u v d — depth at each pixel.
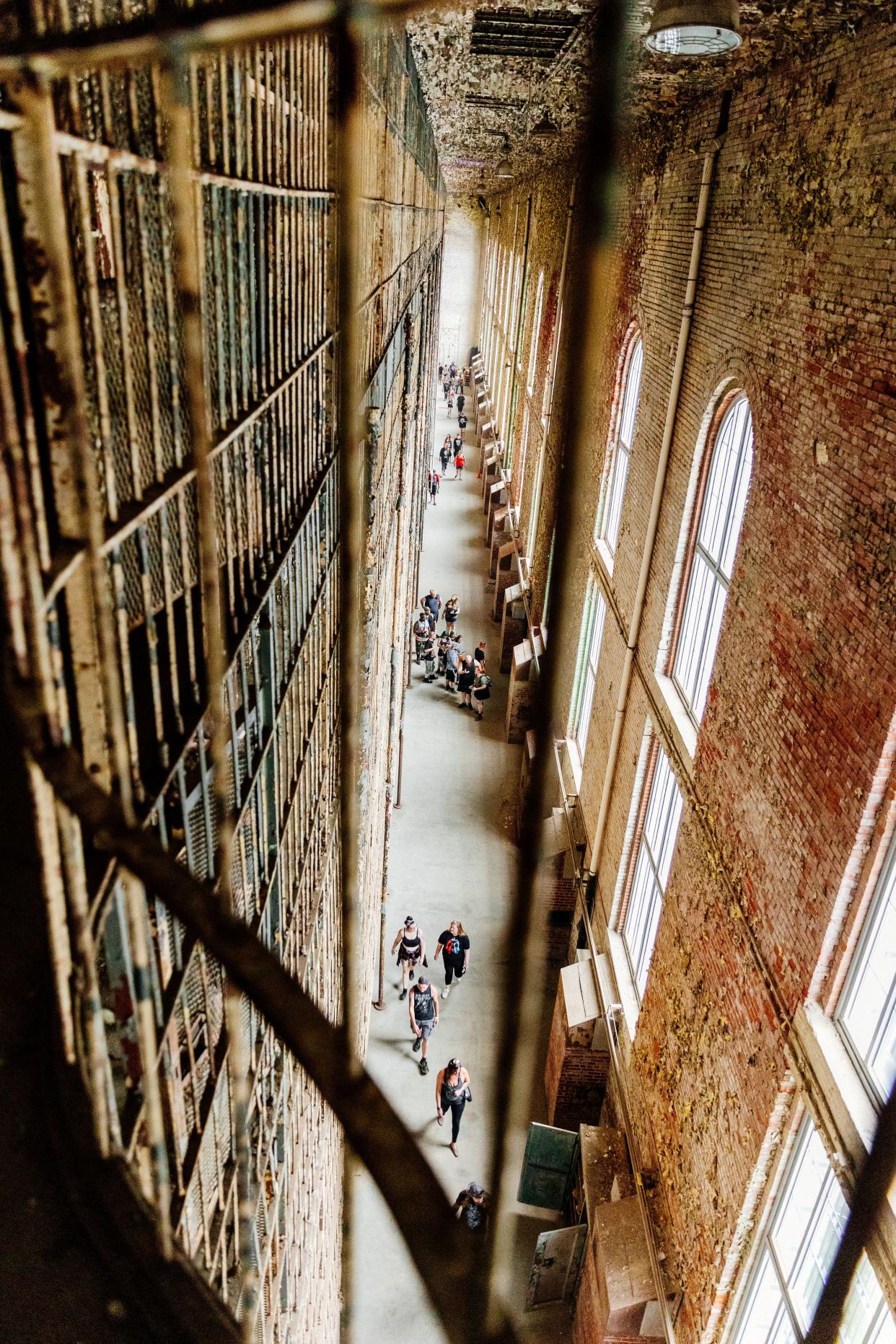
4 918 1.80
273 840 4.25
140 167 2.25
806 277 5.89
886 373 4.80
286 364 4.19
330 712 6.19
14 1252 1.84
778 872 5.86
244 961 1.07
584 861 11.73
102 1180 1.88
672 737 8.55
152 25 1.39
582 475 0.80
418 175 14.21
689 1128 7.16
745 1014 6.22
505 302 31.56
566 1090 10.42
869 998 4.93
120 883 2.27
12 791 1.69
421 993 11.12
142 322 2.42
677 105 8.78
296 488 4.62
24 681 1.58
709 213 8.14
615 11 0.69
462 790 16.50
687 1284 6.91
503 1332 0.79
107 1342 1.84
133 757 2.26
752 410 6.79
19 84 1.38
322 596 5.53
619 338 12.32
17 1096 1.84
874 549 4.87
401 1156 0.87
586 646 13.88
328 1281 7.61
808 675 5.60
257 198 3.52
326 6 0.97
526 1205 10.02
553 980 12.81
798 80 6.16
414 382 14.93
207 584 1.40
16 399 1.69
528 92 11.79
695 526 8.65
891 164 4.81
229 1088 3.41
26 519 1.54
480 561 26.62
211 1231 3.25
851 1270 1.29
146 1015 2.02
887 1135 1.24
